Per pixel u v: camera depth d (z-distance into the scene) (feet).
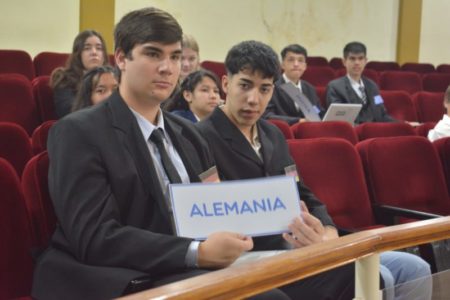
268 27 22.70
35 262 4.78
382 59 26.21
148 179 4.51
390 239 3.27
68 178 4.25
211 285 2.33
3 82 10.84
